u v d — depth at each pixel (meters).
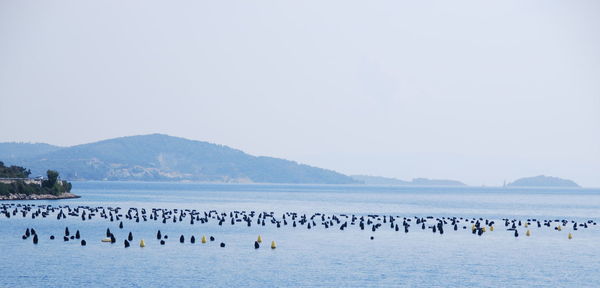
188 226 116.44
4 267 72.00
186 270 71.38
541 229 119.38
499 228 120.38
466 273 71.88
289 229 112.62
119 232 104.75
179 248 86.50
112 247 86.62
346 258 80.25
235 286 64.31
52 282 65.06
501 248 90.31
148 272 70.06
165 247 87.19
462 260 79.88
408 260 79.38
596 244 95.62
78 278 66.88
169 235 101.06
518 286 65.81
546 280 68.75
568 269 74.69
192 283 65.19
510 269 74.38
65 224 116.69
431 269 73.81
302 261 77.75
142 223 121.56
